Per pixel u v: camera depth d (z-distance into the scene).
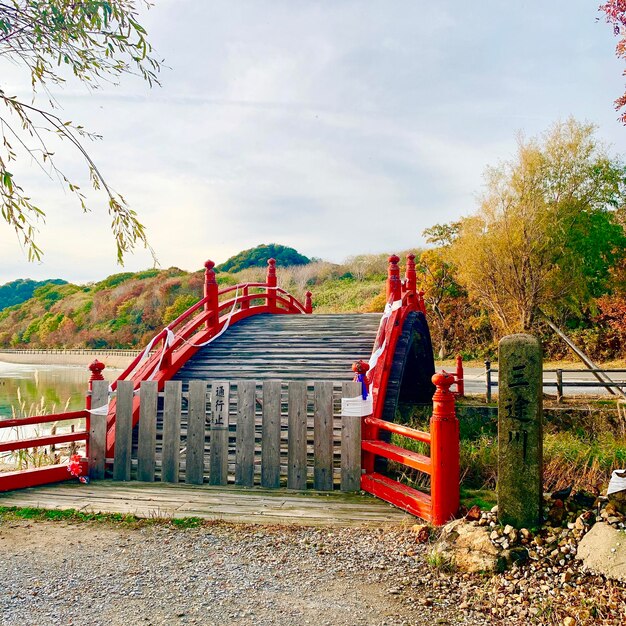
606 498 3.94
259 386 7.68
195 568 3.87
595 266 17.52
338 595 3.45
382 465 6.40
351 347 9.11
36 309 58.88
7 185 3.37
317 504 5.41
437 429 4.68
